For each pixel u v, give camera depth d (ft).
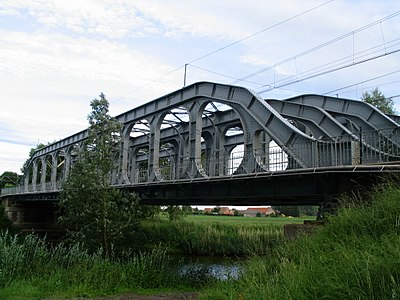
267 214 375.25
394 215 33.63
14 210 190.19
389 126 81.25
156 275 59.36
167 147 174.09
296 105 88.79
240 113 79.46
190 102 94.63
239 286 34.19
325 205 54.24
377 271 23.52
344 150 59.98
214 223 176.86
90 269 56.39
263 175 60.70
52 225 193.36
